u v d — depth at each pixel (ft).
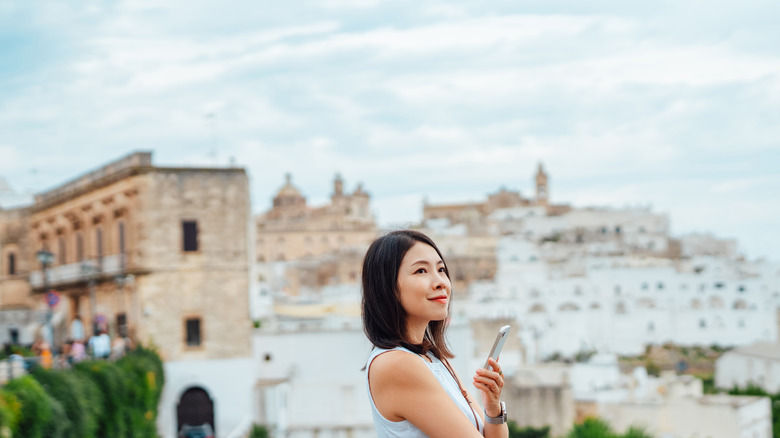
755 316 561.43
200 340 200.75
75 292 223.92
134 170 197.98
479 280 551.59
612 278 551.18
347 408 216.74
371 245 18.48
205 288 201.36
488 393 17.62
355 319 236.43
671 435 265.75
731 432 256.32
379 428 17.29
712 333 554.46
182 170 201.26
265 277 587.27
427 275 17.80
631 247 644.69
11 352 138.82
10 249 252.42
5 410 96.89
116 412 140.26
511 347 346.74
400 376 16.92
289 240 645.92
